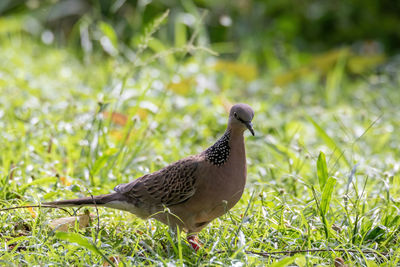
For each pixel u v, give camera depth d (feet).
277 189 31.17
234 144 26.48
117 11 65.26
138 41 56.95
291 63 63.87
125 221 28.04
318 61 58.08
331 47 69.62
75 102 43.93
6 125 39.17
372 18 68.85
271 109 51.08
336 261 23.93
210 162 26.43
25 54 58.49
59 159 35.47
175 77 51.29
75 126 38.27
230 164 26.35
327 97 54.80
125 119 41.68
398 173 35.55
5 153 34.81
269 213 27.81
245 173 27.02
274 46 67.82
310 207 28.73
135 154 35.68
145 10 62.90
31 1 63.10
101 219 27.94
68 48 63.31
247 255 23.20
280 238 25.61
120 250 25.38
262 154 39.75
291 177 32.96
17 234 26.08
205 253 25.07
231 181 26.37
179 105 47.34
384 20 68.74
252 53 64.95
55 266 22.59
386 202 29.30
